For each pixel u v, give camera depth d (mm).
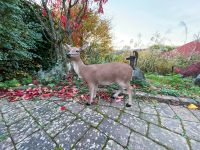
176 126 2727
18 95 3723
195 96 4414
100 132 2441
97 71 3131
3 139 2359
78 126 2564
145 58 7918
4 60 5305
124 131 2486
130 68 3213
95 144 2223
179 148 2209
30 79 4781
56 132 2453
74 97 3580
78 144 2227
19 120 2779
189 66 7469
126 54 8164
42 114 2928
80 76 3244
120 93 3912
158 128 2627
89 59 6480
